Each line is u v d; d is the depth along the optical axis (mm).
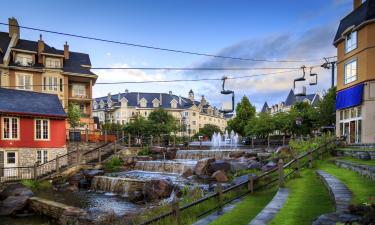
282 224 8430
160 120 77000
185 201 13664
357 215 6711
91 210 16812
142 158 32719
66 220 14969
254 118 54844
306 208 10102
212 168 23484
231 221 9984
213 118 122688
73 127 45594
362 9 32219
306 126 47531
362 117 31047
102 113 106375
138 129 59875
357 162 17953
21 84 46094
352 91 32688
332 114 44656
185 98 115688
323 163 20625
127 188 20984
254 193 14359
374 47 30203
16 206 17281
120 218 13953
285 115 50000
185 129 95750
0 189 22109
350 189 11516
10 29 48438
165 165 28312
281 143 40406
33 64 47469
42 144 31281
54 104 33750
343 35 34438
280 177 14266
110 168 29812
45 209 16781
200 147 41469
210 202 13062
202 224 10070
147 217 12445
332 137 27562
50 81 48156
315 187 13688
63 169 28250
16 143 29625
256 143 44812
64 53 52656
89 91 52719
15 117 29750
